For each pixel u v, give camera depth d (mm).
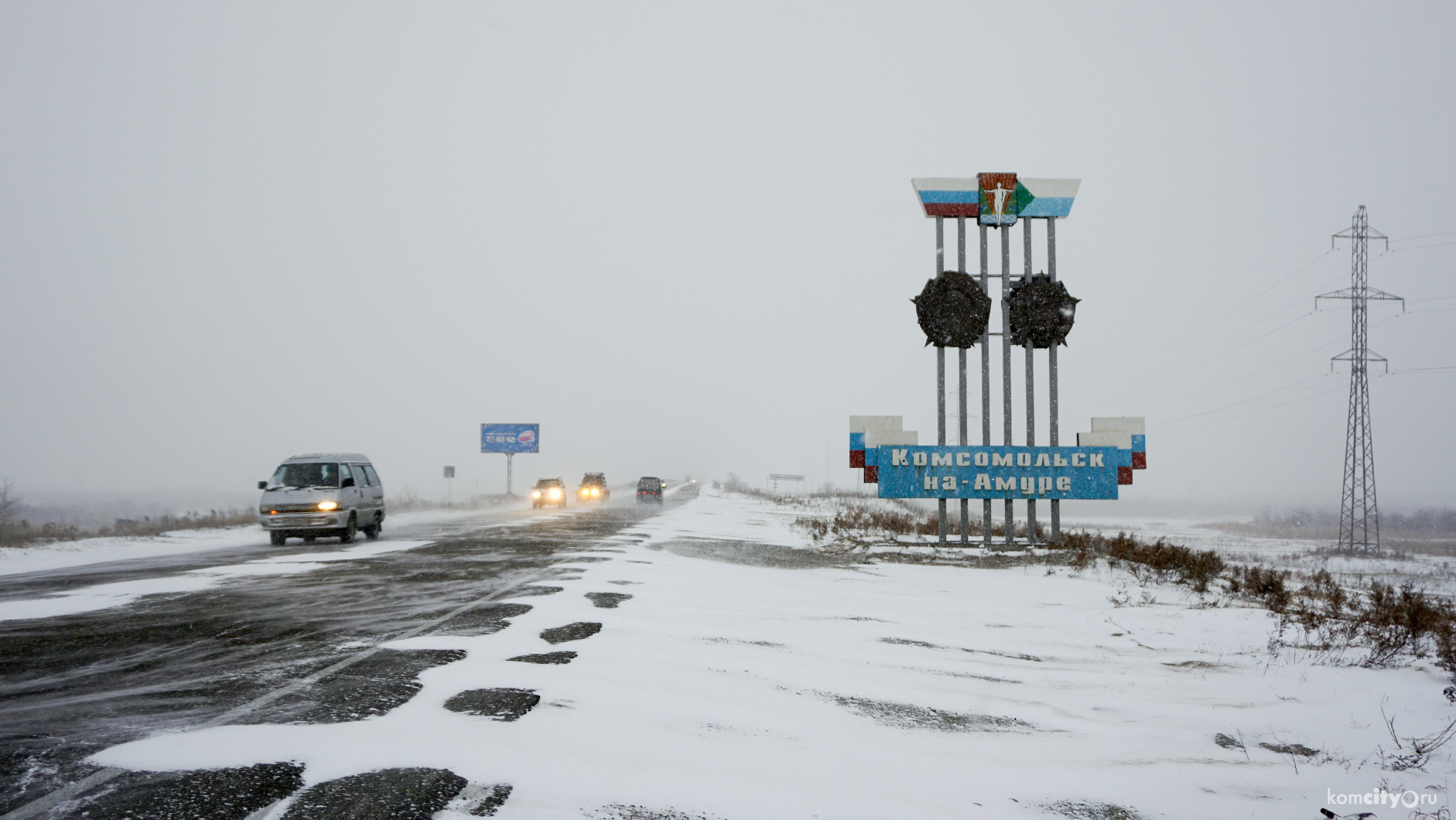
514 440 78375
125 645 7289
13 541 20984
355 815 3574
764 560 17156
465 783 4000
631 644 7508
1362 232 51688
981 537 23516
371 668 6387
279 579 12266
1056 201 21203
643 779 4156
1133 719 5945
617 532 24266
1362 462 47281
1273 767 4980
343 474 20578
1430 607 13062
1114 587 14305
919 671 7074
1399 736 5641
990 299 21016
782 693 6023
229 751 4363
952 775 4543
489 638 7609
